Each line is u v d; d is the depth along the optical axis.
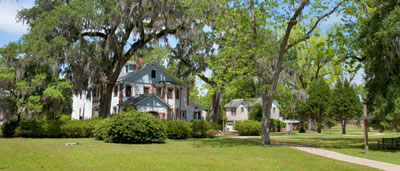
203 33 27.25
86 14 21.08
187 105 42.19
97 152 12.98
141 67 39.94
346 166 10.39
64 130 22.86
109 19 22.00
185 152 14.17
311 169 9.64
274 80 19.25
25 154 11.23
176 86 40.47
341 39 19.25
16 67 19.94
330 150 16.48
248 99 23.19
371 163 11.44
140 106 35.09
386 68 16.12
